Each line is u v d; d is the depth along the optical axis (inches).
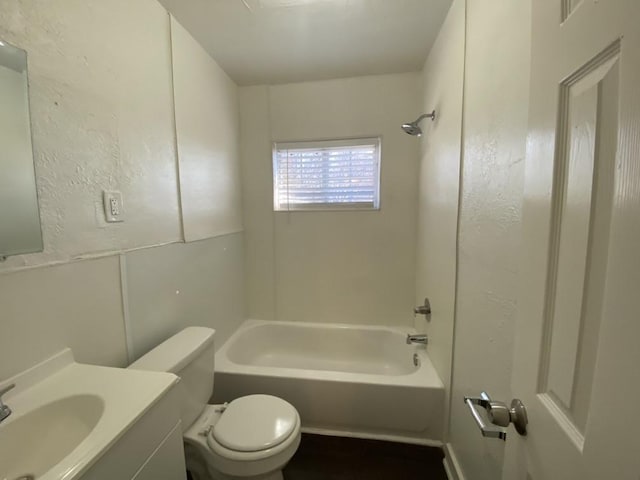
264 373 65.0
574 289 17.3
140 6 48.7
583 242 16.5
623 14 13.4
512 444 24.2
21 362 31.5
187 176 62.1
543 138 20.2
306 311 94.0
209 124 71.6
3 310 30.0
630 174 13.1
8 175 30.3
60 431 29.5
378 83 83.1
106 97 42.0
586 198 16.3
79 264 38.1
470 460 46.6
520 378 23.0
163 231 54.8
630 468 12.7
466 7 47.3
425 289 75.5
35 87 32.5
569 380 17.5
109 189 42.6
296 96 87.0
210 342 53.2
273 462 43.5
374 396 61.7
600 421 14.4
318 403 63.6
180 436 35.1
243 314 93.1
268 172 90.0
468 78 46.6
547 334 19.9
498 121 36.4
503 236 34.9
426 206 74.6
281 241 92.6
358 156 87.7
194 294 65.1
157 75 52.9
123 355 45.5
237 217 88.2
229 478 45.7
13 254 30.4
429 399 60.6
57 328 35.3
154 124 52.1
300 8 55.4
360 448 62.9
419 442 62.1
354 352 89.8
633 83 12.9
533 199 21.5
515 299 32.2
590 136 15.9
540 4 20.9
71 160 36.8
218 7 54.6
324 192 90.4
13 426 27.3
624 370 13.2
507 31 34.1
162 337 54.5
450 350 55.7
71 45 36.7
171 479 33.4
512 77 32.9
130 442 27.4
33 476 26.8
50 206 34.3
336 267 91.3
